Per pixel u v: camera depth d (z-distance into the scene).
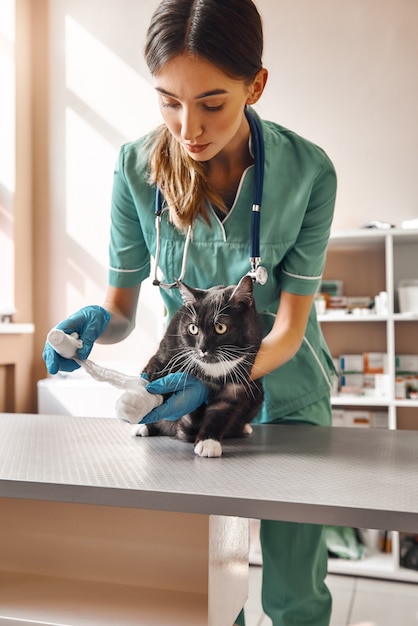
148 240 1.42
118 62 3.76
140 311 3.63
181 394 1.10
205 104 1.05
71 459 1.06
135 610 1.00
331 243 3.38
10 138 3.63
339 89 3.50
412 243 3.40
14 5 3.63
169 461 1.05
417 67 3.43
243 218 1.34
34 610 1.00
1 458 1.07
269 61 3.56
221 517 1.02
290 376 1.53
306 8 3.53
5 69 3.63
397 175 3.44
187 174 1.29
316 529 1.41
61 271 3.81
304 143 1.37
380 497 0.85
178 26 1.01
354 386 3.32
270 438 1.29
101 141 3.77
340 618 2.40
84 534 1.11
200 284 1.43
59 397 3.36
